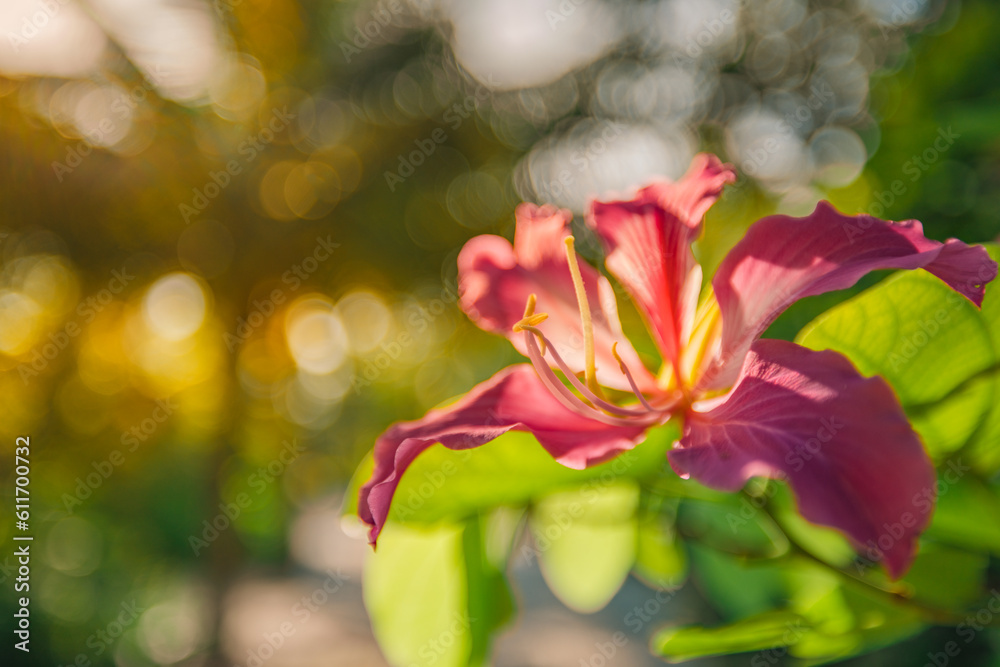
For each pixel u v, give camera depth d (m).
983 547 1.32
